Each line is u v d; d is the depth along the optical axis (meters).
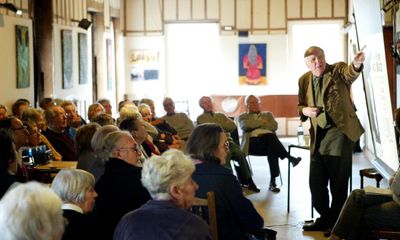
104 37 13.21
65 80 10.78
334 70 6.25
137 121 5.36
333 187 6.37
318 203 6.49
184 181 2.89
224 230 3.76
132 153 4.14
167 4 15.10
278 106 14.65
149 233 2.77
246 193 8.48
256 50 15.05
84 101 12.05
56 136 6.75
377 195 4.84
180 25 15.19
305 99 6.53
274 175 8.67
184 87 15.30
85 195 3.33
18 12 8.68
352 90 13.63
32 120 6.63
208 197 3.66
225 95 14.70
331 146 6.32
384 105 5.52
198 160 3.85
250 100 9.15
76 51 11.50
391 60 6.21
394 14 5.96
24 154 5.77
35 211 1.96
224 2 15.06
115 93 14.55
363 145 12.21
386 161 5.70
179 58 15.26
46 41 10.03
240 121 9.09
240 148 8.93
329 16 14.88
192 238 2.76
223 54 15.16
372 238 4.79
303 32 15.04
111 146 4.12
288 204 7.38
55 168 5.55
